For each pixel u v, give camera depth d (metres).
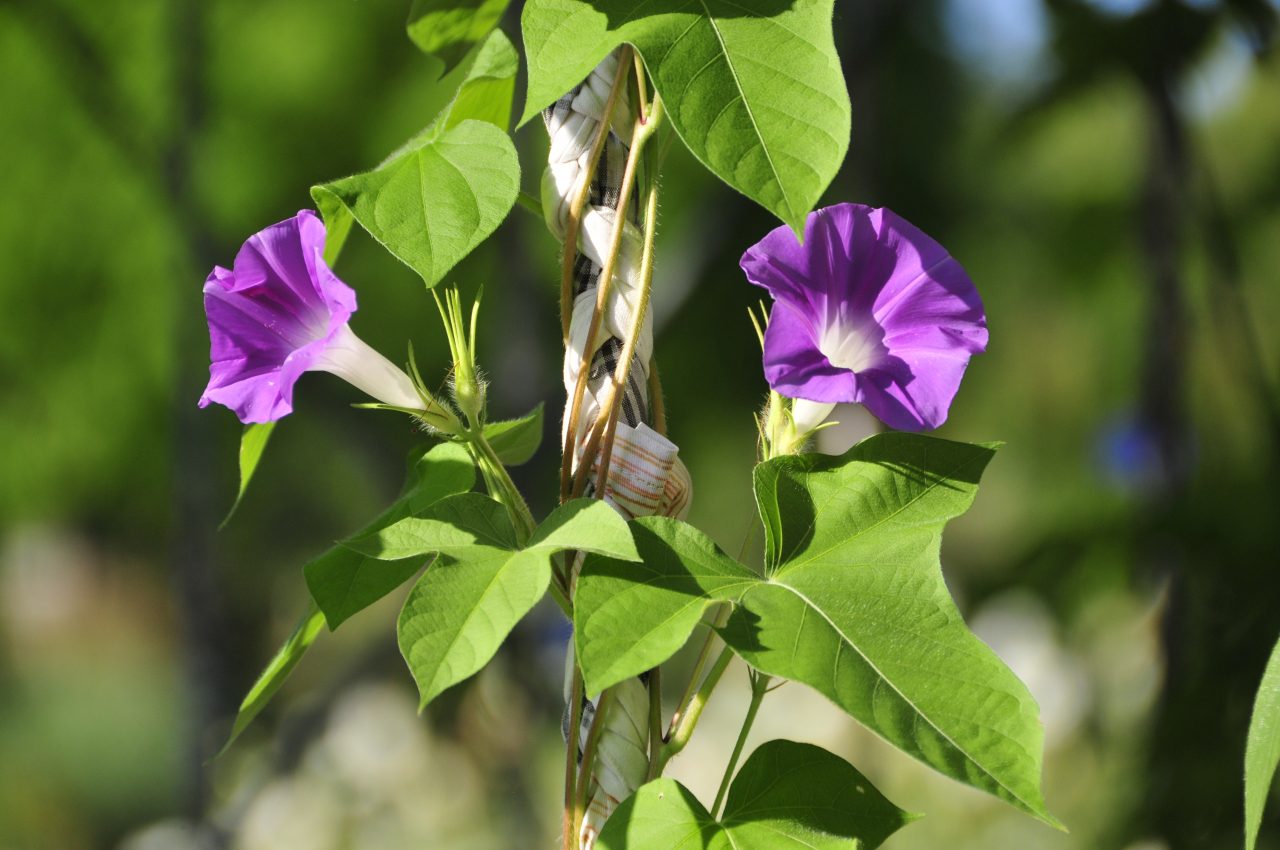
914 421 1.08
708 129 1.04
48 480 4.64
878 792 1.08
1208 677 1.56
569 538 1.05
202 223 3.38
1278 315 2.61
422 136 1.10
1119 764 1.90
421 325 4.15
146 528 6.51
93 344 4.24
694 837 1.07
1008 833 3.91
